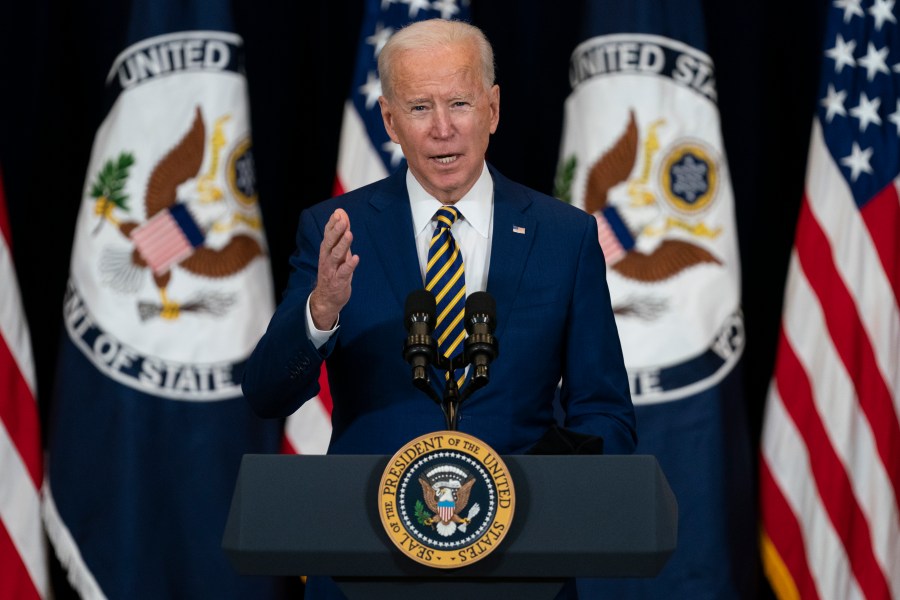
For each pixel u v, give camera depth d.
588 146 14.77
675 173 14.70
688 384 14.37
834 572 14.62
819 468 14.78
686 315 14.45
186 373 14.23
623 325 14.43
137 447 14.09
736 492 14.48
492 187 7.93
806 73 16.39
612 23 14.95
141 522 14.02
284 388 6.91
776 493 14.87
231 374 14.31
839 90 15.21
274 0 16.19
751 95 16.31
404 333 7.37
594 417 7.40
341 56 16.23
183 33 14.75
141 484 14.06
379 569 5.85
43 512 14.33
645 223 14.60
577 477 5.84
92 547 14.01
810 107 16.38
